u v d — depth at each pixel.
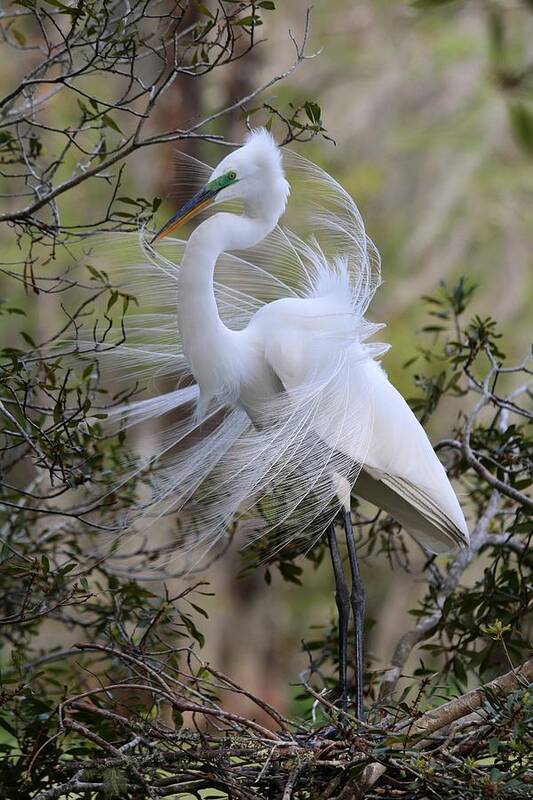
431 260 21.91
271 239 8.97
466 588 8.79
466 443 8.27
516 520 7.88
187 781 6.25
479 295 21.30
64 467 7.39
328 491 7.88
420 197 22.92
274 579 21.59
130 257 8.66
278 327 8.14
